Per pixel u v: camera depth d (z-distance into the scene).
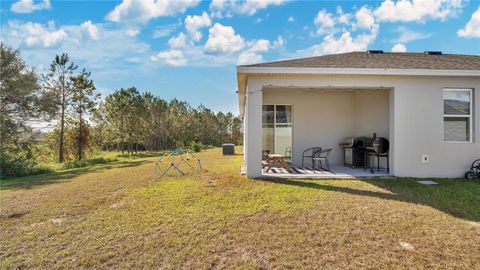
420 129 6.99
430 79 6.99
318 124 9.37
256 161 7.06
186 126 33.09
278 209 4.36
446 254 2.83
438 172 6.98
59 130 17.86
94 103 19.05
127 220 4.06
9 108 14.36
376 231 3.44
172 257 2.88
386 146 7.47
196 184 6.62
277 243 3.15
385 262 2.69
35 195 6.25
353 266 2.63
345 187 5.88
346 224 3.69
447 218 3.88
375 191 5.50
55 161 17.66
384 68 6.66
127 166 12.58
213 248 3.06
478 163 6.95
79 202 5.27
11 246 3.26
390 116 7.13
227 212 4.29
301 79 6.95
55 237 3.51
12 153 13.48
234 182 6.61
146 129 29.08
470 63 7.62
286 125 9.40
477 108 7.01
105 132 24.92
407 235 3.31
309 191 5.53
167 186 6.50
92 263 2.80
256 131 7.01
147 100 29.14
